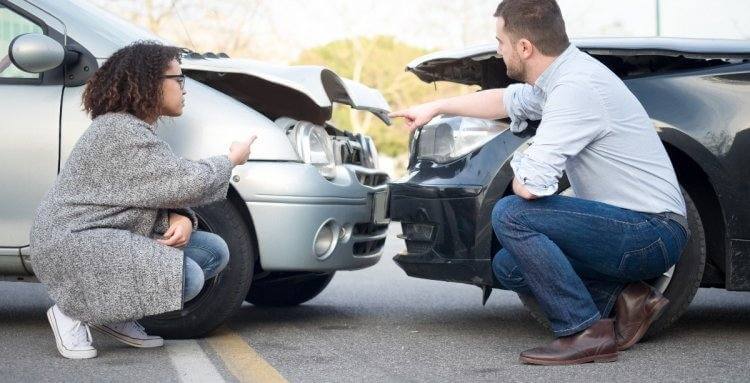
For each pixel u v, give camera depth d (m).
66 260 3.70
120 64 3.77
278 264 4.28
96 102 3.78
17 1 4.41
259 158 4.27
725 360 3.77
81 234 3.70
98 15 4.61
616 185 3.76
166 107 3.82
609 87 3.72
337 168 4.49
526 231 3.69
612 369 3.61
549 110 3.67
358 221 4.51
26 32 4.40
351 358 3.89
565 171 4.06
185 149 4.23
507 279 3.96
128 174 3.70
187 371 3.64
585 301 3.71
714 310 5.21
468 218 4.04
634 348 4.01
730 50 4.06
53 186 3.80
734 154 4.01
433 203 4.11
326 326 4.71
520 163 3.67
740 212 4.02
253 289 5.39
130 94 3.74
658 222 3.74
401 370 3.65
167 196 3.71
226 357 3.91
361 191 4.52
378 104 4.93
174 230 3.82
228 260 4.11
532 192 3.62
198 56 4.64
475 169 4.05
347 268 4.50
